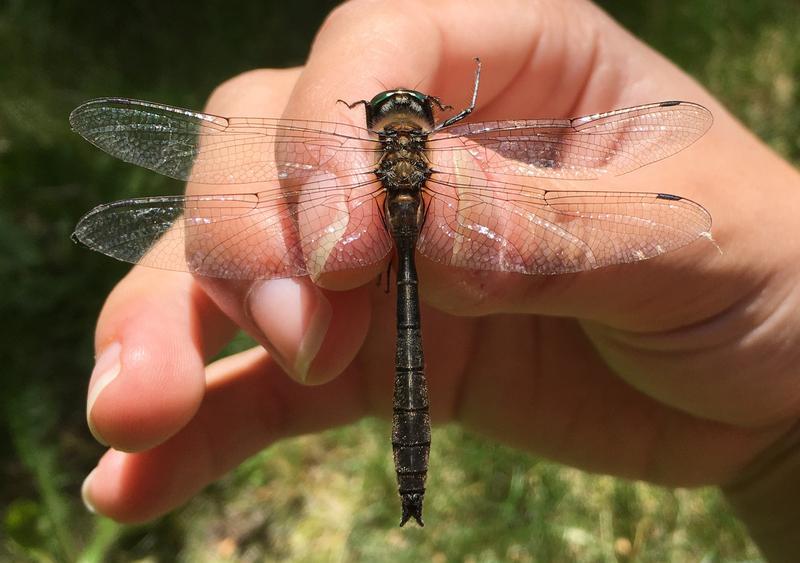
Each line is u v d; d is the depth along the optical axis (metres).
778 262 0.08
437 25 0.09
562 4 0.10
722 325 0.08
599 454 0.10
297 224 0.08
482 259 0.08
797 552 0.10
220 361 0.10
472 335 0.10
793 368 0.08
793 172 0.09
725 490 0.10
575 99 0.10
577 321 0.10
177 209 0.08
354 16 0.09
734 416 0.09
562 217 0.08
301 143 0.08
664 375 0.09
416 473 0.08
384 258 0.08
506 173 0.08
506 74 0.10
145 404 0.08
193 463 0.10
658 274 0.08
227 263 0.08
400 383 0.08
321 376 0.08
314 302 0.08
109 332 0.09
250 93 0.10
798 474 0.09
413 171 0.08
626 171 0.08
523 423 0.11
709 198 0.08
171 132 0.08
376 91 0.08
